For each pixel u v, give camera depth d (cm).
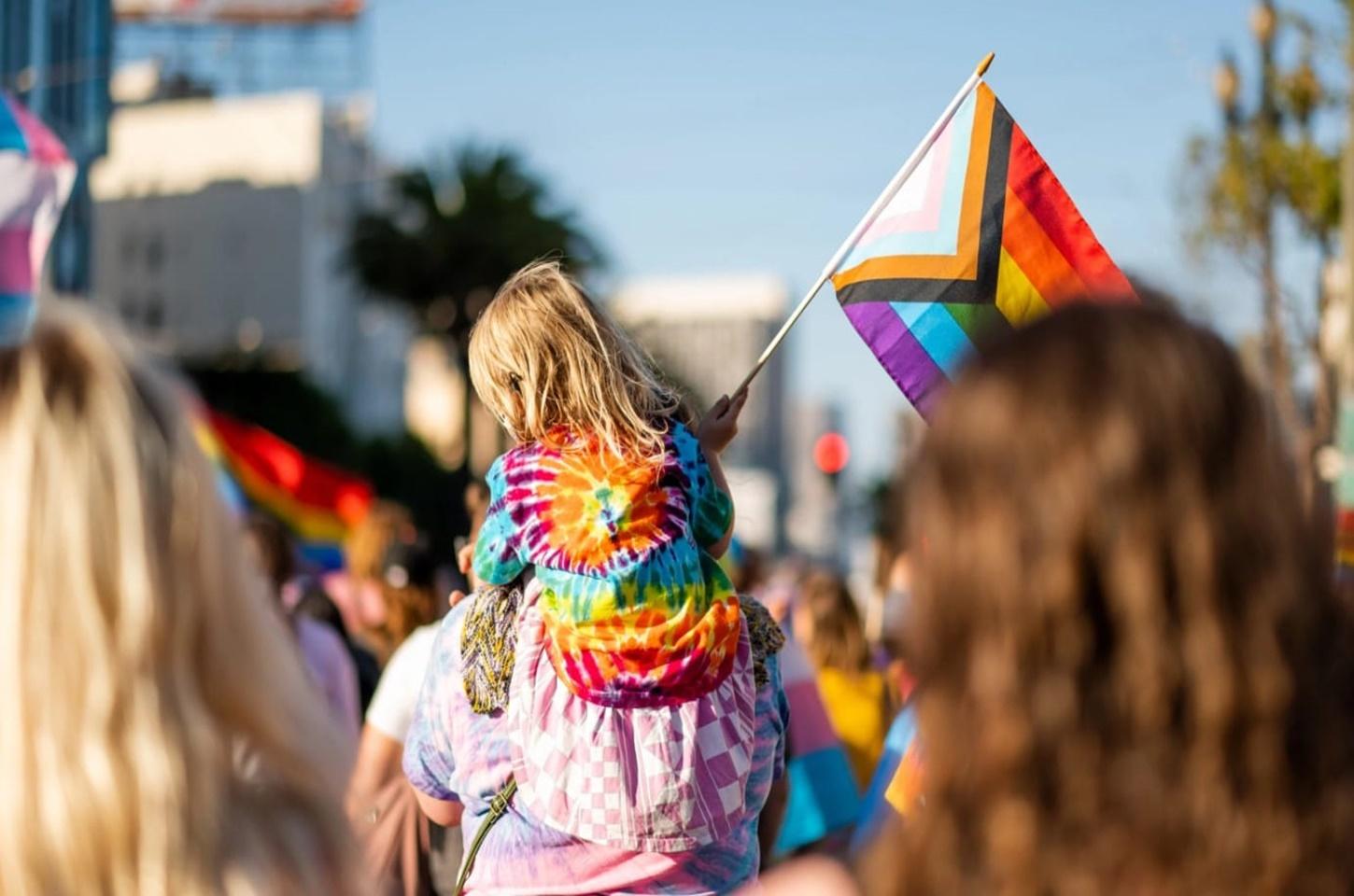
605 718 263
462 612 286
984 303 363
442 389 7562
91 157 1852
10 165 429
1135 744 141
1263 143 1559
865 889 158
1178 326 151
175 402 175
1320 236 1584
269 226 5700
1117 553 141
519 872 267
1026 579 143
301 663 186
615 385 282
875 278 367
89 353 171
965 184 369
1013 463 146
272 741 174
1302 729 143
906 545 157
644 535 269
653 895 264
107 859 161
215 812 166
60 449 165
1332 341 1541
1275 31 1600
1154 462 143
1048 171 371
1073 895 141
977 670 145
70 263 1797
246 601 175
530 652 271
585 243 3191
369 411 6594
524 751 266
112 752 161
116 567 163
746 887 275
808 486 12769
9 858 161
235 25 5700
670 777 261
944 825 149
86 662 162
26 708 161
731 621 273
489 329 288
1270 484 147
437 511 4306
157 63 5775
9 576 163
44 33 1666
